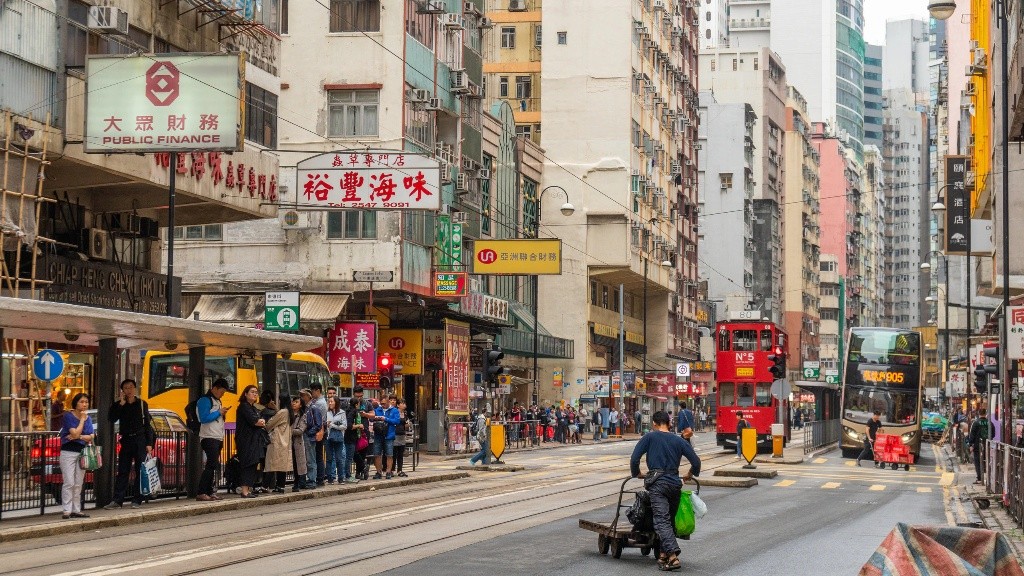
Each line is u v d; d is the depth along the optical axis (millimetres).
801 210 137875
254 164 33031
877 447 41062
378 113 44281
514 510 20969
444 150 49969
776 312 127875
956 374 67312
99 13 25922
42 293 26094
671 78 88312
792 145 137500
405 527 17875
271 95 34656
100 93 25641
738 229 117438
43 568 13070
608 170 74438
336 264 43281
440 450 46438
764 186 126188
